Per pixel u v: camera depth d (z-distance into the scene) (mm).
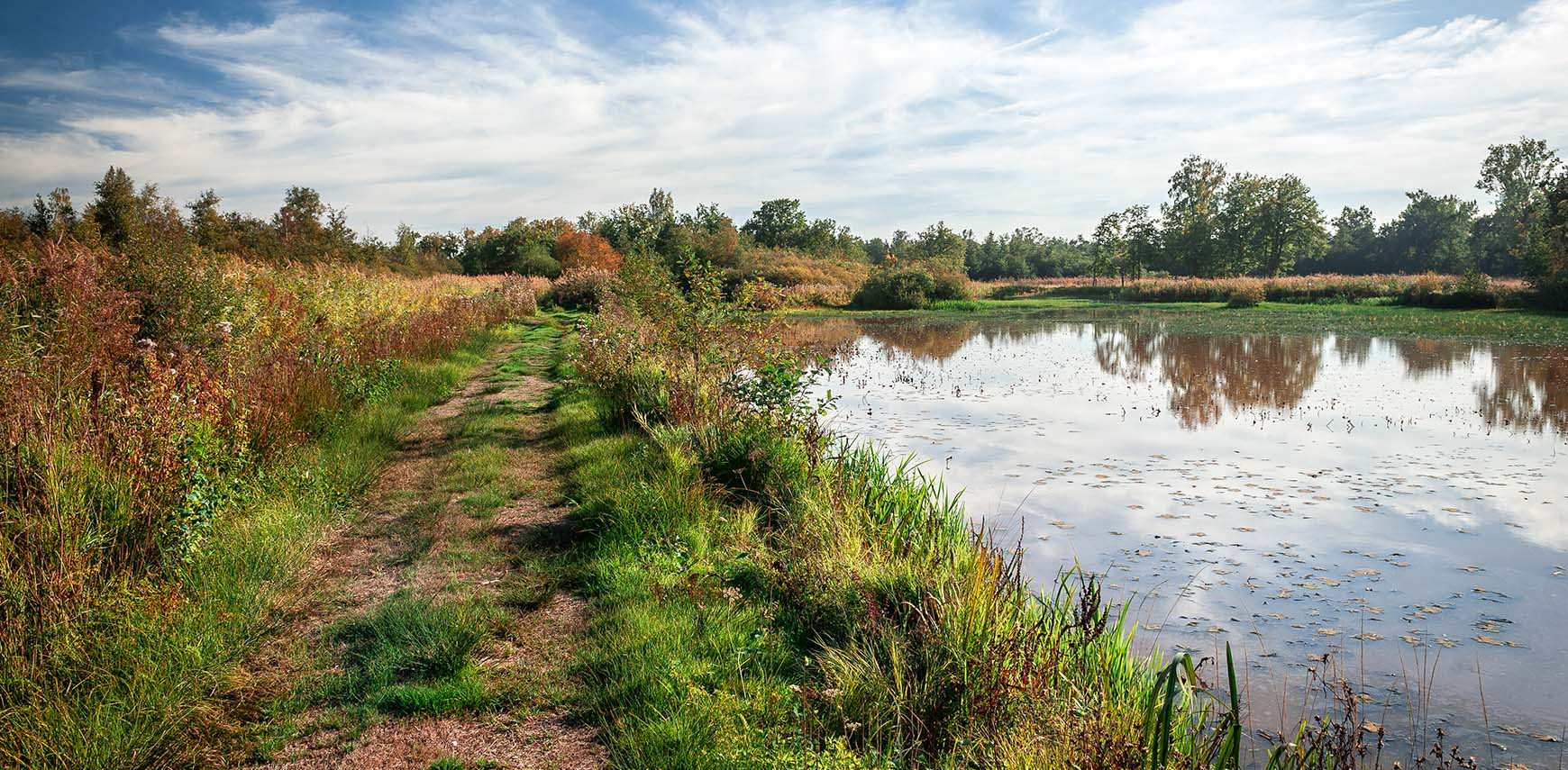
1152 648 4684
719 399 8141
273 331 10562
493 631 4156
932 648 3521
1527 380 15398
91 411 4965
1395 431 10875
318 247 40188
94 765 2779
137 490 4352
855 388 15328
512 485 6891
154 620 3537
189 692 3285
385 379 10859
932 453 9688
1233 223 71188
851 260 78312
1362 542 6480
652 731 3148
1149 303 49781
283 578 4582
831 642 4027
